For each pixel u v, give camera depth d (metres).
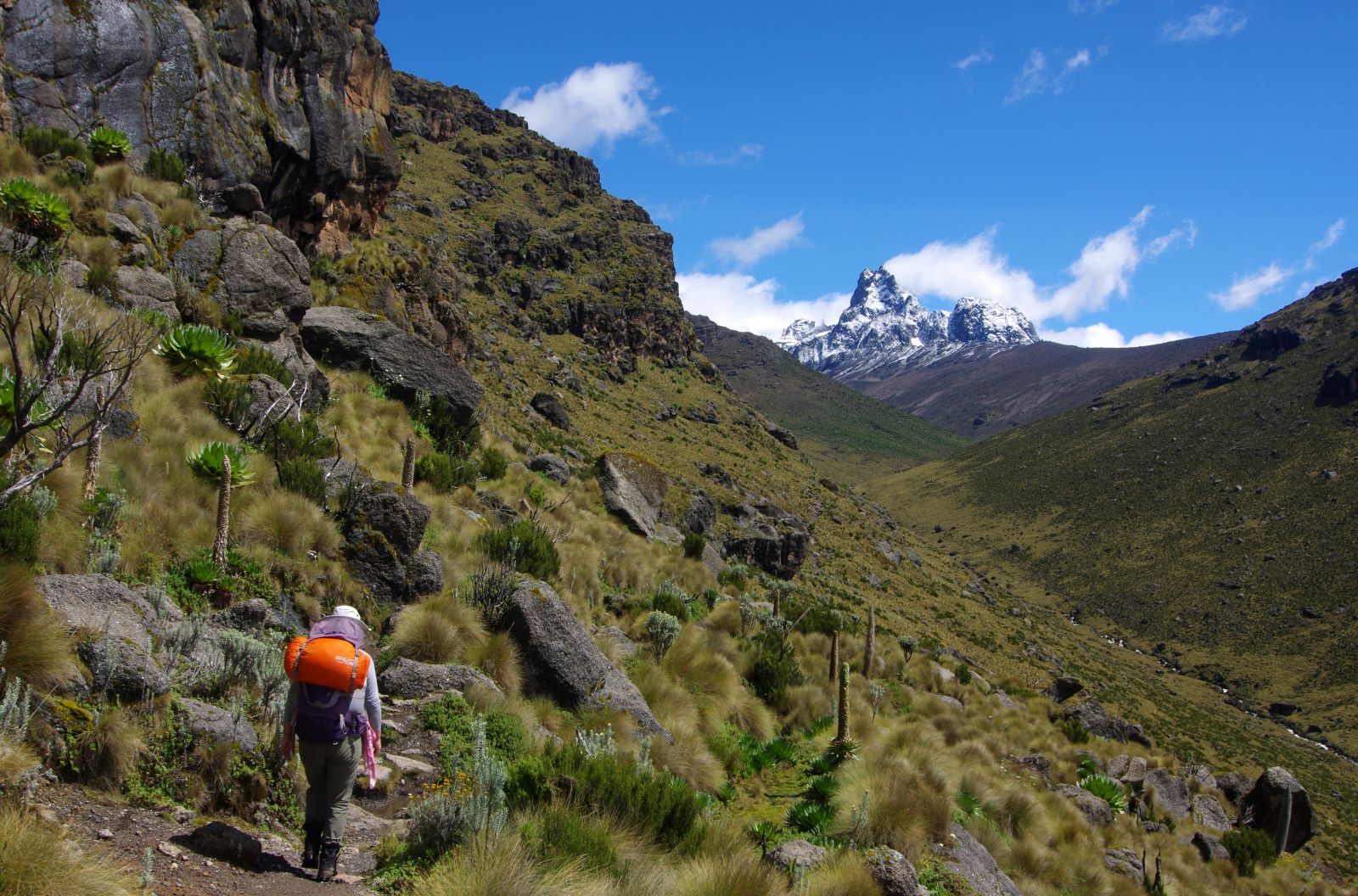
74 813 5.23
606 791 7.38
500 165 164.50
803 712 17.36
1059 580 184.00
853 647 27.11
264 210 26.38
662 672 14.39
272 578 10.75
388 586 12.19
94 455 9.42
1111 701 73.62
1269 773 29.28
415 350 24.98
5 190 15.24
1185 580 165.38
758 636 21.02
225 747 6.34
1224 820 28.39
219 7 25.42
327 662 5.45
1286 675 125.12
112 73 21.70
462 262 118.81
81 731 5.68
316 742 5.42
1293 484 186.12
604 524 28.45
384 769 7.79
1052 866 14.56
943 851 11.34
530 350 107.06
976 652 75.44
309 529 11.75
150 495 10.55
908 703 24.28
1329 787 65.94
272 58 27.22
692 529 59.47
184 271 18.98
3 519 7.59
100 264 16.55
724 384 156.75
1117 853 17.69
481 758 6.75
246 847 5.50
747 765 13.45
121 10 22.09
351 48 32.03
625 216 170.00
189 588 9.55
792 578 73.19
